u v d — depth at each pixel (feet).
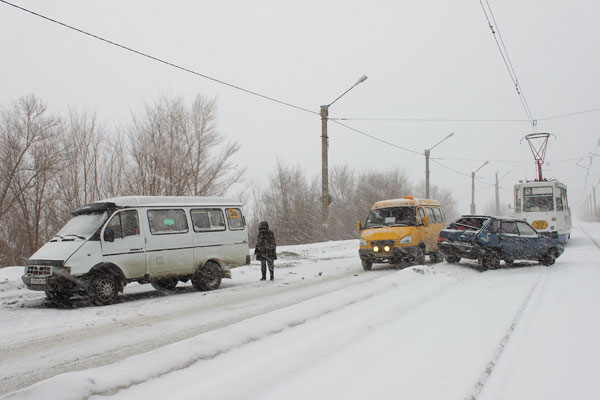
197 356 15.51
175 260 35.35
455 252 44.06
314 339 17.78
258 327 19.17
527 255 45.88
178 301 31.60
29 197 76.95
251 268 53.62
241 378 13.65
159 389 12.82
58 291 29.84
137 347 18.95
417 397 12.91
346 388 13.62
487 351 17.21
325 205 72.23
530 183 76.07
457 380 14.19
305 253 69.15
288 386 13.80
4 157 74.54
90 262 30.22
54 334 21.79
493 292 30.99
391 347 17.89
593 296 28.25
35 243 76.79
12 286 36.73
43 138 76.74
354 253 70.33
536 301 27.48
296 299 30.40
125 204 33.04
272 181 135.64
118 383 12.85
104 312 27.76
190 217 37.22
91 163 80.12
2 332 22.35
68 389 11.91
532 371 15.20
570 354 16.88
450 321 22.31
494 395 13.28
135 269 32.76
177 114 86.74
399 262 48.29
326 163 71.92
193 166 87.45
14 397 11.23
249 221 135.74
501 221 45.65
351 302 25.95
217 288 38.34
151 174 83.20
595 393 13.30
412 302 26.68
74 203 77.30
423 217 48.14
